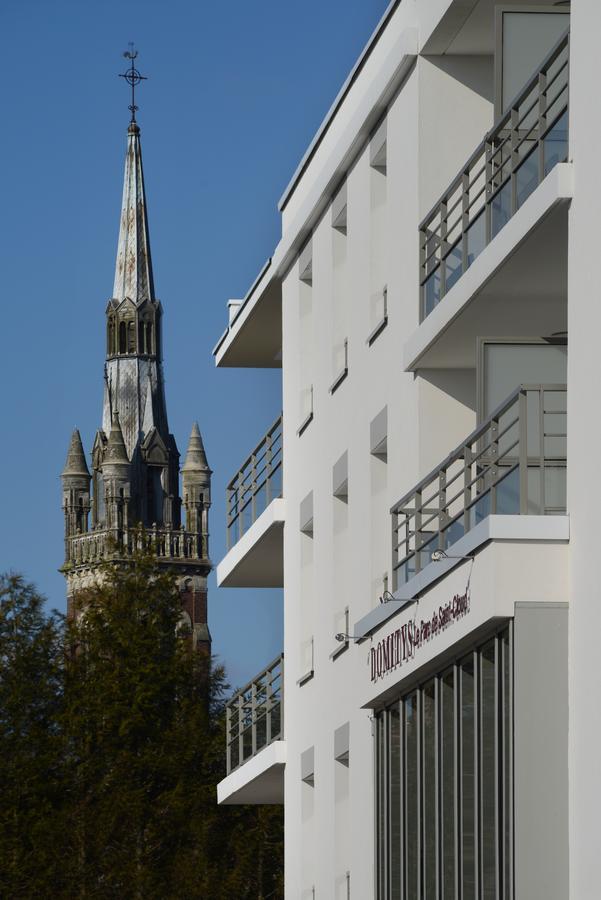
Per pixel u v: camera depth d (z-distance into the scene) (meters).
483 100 32.09
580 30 22.33
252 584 52.78
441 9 30.55
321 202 39.88
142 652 127.25
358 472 36.50
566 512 23.03
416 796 27.03
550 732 21.64
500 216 25.95
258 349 52.12
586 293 21.88
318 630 40.12
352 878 36.19
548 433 23.83
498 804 22.22
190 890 115.19
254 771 45.59
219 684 130.38
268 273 45.69
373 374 35.38
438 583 24.86
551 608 21.84
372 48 36.28
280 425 44.75
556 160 23.91
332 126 40.00
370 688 29.17
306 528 42.19
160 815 118.56
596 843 20.56
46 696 121.88
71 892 114.00
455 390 31.75
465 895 23.95
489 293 26.59
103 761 121.75
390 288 33.97
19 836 115.19
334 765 38.38
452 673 24.97
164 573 133.25
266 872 118.50
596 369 21.44
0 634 122.44
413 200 32.25
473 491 31.39
